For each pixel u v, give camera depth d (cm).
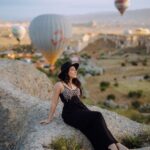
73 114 777
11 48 12775
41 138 748
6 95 948
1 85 1016
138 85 6184
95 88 5750
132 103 4828
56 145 731
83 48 18262
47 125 803
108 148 711
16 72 1223
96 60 11531
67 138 759
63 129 783
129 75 7675
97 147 730
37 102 949
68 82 800
